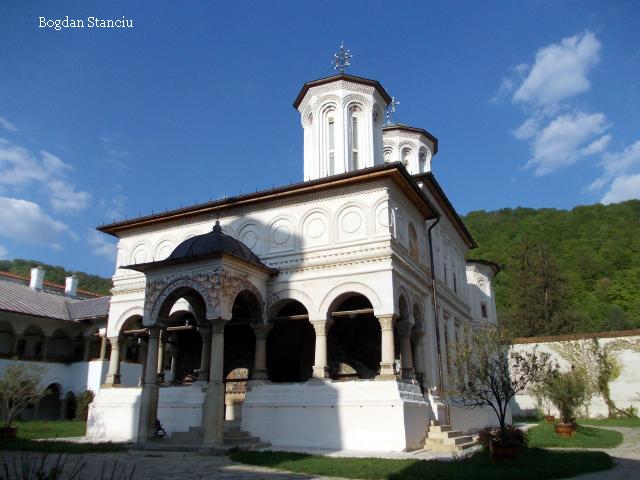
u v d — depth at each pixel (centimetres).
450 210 2495
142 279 2191
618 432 2194
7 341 3200
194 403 1811
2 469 1089
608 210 7400
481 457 1250
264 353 1816
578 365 3164
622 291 5703
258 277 1828
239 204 2031
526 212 8144
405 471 1066
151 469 1137
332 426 1588
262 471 1111
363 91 2306
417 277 1981
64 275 7481
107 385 2094
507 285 6456
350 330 2103
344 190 1867
